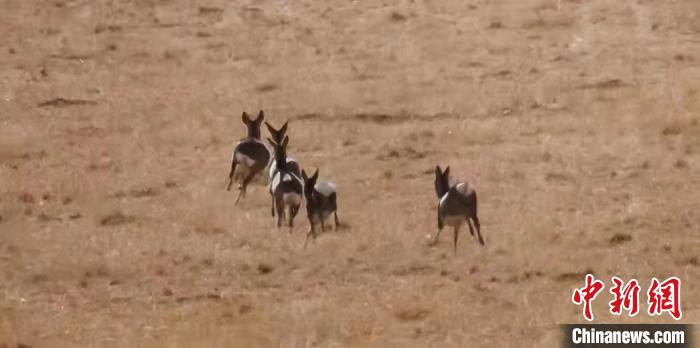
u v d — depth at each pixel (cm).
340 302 8031
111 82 14662
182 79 14700
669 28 16012
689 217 9681
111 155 11962
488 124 12625
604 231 9294
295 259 8838
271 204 10056
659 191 10394
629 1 17112
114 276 8725
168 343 7231
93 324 7869
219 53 15600
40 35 16388
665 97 13275
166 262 8919
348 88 14000
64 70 15138
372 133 12438
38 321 7944
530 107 13250
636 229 9419
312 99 13650
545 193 10331
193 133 12531
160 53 15638
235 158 10044
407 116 13062
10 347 7394
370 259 8800
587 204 10044
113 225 9862
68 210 10275
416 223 9550
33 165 11681
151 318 7950
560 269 8456
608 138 12019
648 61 14812
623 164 11175
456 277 8444
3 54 15675
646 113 12725
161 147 12188
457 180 10525
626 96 13412
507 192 10388
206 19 16900
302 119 13050
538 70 14600
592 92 13675
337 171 11150
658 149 11612
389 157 11650
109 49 15838
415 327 7531
